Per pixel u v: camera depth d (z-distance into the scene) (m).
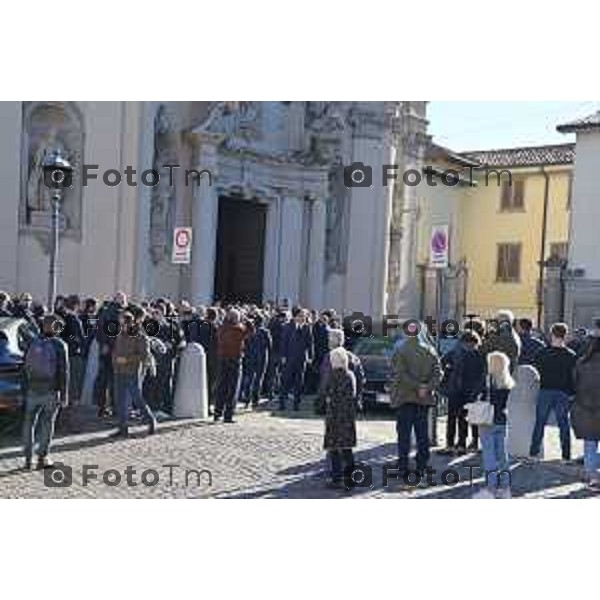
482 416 11.00
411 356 11.83
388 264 35.12
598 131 35.56
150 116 24.22
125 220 23.78
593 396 12.13
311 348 18.89
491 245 44.47
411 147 36.47
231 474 11.76
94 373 16.42
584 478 12.88
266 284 30.42
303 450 13.59
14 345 13.14
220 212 29.19
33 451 12.26
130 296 23.64
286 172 30.84
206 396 16.52
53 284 17.19
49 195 23.31
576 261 35.97
